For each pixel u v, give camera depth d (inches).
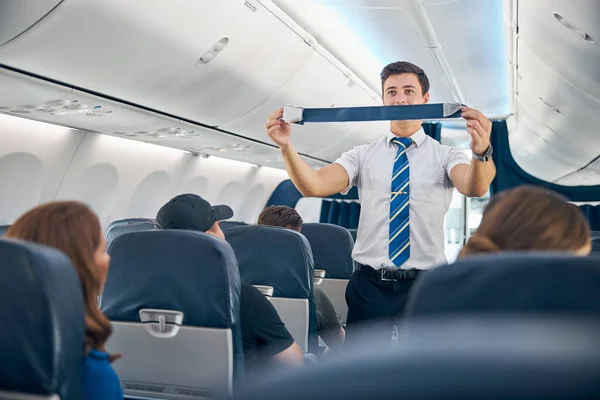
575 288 27.7
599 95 180.1
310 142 310.0
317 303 140.9
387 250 95.1
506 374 14.4
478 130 80.1
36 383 45.9
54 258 46.9
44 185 235.5
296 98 233.1
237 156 338.3
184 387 83.4
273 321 91.8
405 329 29.7
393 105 87.7
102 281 61.1
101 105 189.3
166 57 165.3
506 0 160.6
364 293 96.3
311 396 15.0
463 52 228.5
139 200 296.8
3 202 224.1
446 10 181.6
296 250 115.3
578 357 14.5
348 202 400.5
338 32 213.0
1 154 210.4
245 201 413.7
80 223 58.3
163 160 296.4
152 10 141.3
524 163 389.7
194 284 79.4
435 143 96.9
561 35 151.7
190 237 80.1
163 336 81.7
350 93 257.1
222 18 159.3
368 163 99.1
